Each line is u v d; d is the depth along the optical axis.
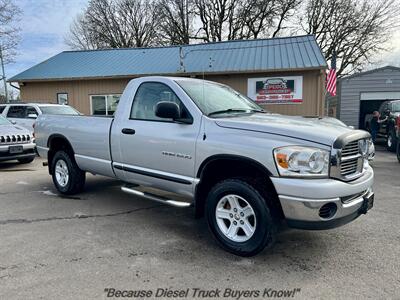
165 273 3.18
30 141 9.39
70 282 3.01
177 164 3.99
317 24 31.44
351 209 3.26
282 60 15.29
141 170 4.45
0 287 2.92
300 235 4.12
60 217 4.80
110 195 6.02
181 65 16.00
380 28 29.16
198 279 3.08
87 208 5.24
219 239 3.66
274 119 3.81
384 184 7.07
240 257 3.52
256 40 19.03
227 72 14.98
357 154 3.46
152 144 4.23
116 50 20.86
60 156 5.94
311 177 3.09
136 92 4.62
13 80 18.25
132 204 5.48
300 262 3.41
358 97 19.22
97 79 17.27
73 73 17.81
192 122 3.88
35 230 4.27
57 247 3.75
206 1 34.03
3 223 4.53
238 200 3.52
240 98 4.81
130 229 4.34
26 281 3.02
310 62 14.52
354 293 2.84
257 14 33.03
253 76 15.27
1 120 9.84
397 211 5.10
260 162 3.25
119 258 3.49
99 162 5.14
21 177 7.83
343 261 3.44
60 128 5.81
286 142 3.18
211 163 3.66
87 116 5.38
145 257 3.52
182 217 4.84
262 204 3.28
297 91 14.80
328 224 3.12
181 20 35.03
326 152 3.12
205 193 3.93
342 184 3.12
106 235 4.12
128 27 39.53
